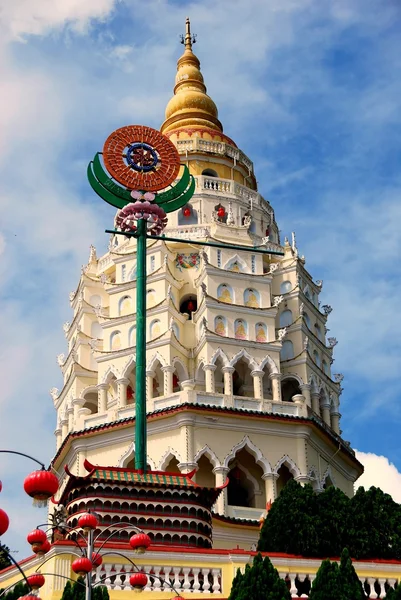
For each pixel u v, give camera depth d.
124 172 56.31
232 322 67.62
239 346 66.69
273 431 63.53
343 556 38.25
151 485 45.00
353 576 37.66
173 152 58.09
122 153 56.84
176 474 46.16
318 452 65.44
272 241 77.31
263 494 63.19
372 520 44.00
